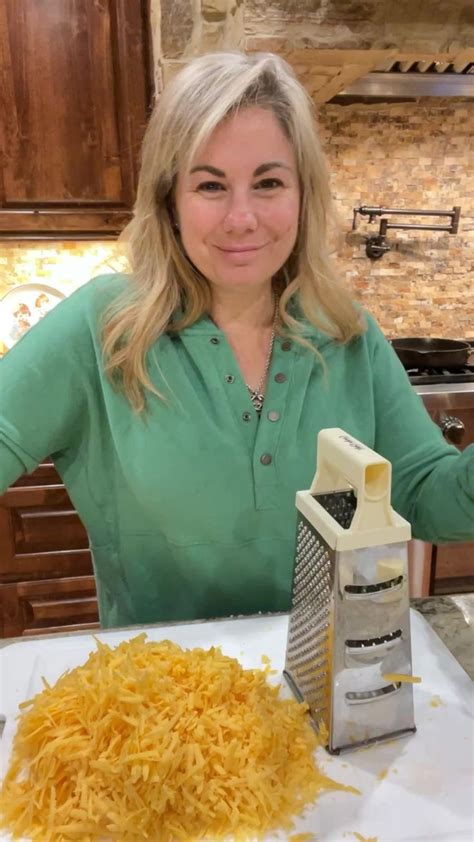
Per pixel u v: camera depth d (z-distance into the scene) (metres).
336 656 0.63
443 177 2.27
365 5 1.48
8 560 2.01
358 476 0.60
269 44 1.49
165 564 0.98
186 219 0.82
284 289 0.97
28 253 2.21
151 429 0.90
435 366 2.09
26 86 1.84
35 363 0.92
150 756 0.57
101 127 1.91
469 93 1.95
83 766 0.59
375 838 0.57
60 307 0.97
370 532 0.60
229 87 0.75
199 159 0.78
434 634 0.83
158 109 0.82
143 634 0.74
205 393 0.91
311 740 0.66
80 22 1.81
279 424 0.90
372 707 0.66
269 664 0.77
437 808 0.60
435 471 0.92
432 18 1.52
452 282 2.40
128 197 1.98
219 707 0.64
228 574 0.96
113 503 1.00
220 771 0.59
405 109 2.16
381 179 2.24
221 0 1.58
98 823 0.58
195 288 0.90
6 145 1.88
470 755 0.66
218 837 0.58
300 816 0.59
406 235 2.33
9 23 1.79
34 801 0.59
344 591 0.61
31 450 0.93
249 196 0.79
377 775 0.63
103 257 2.25
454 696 0.73
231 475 0.90
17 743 0.64
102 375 0.90
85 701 0.63
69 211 1.97
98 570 1.06
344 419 0.96
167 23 1.58
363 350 1.00
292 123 0.81
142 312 0.89
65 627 2.09
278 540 0.94
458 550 2.14
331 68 1.65
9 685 0.74
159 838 0.58
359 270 2.35
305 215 0.92
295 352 0.94
